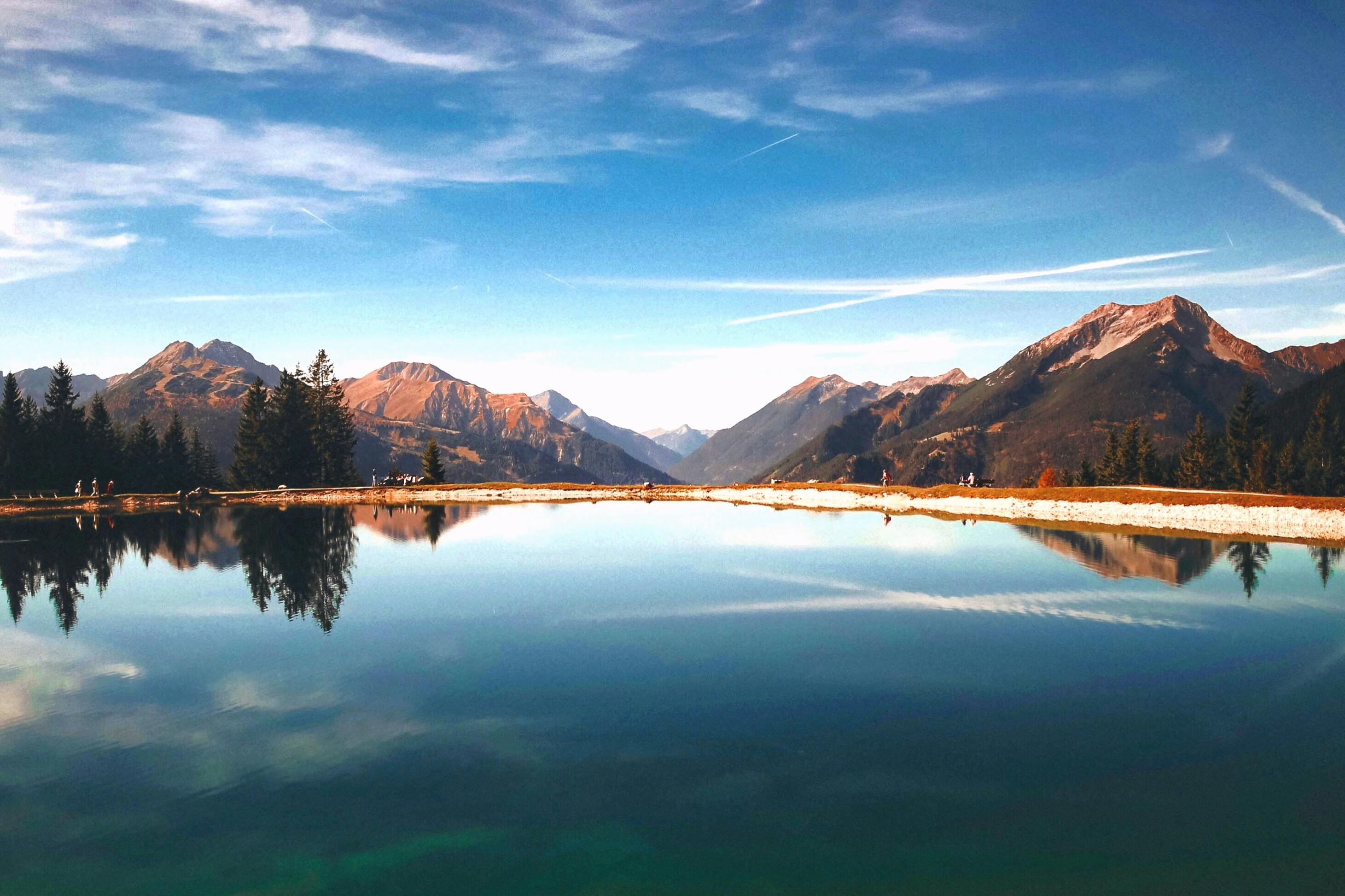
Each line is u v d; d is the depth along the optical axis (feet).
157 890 36.70
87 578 117.60
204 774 48.26
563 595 101.19
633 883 37.04
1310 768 48.44
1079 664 69.62
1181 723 55.62
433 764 49.60
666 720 56.75
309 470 410.72
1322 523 166.91
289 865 38.73
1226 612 89.76
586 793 45.85
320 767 49.34
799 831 41.63
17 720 57.31
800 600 97.04
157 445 449.48
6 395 360.89
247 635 81.15
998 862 38.47
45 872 38.17
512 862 38.81
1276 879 36.76
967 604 94.89
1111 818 42.65
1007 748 51.78
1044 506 219.61
